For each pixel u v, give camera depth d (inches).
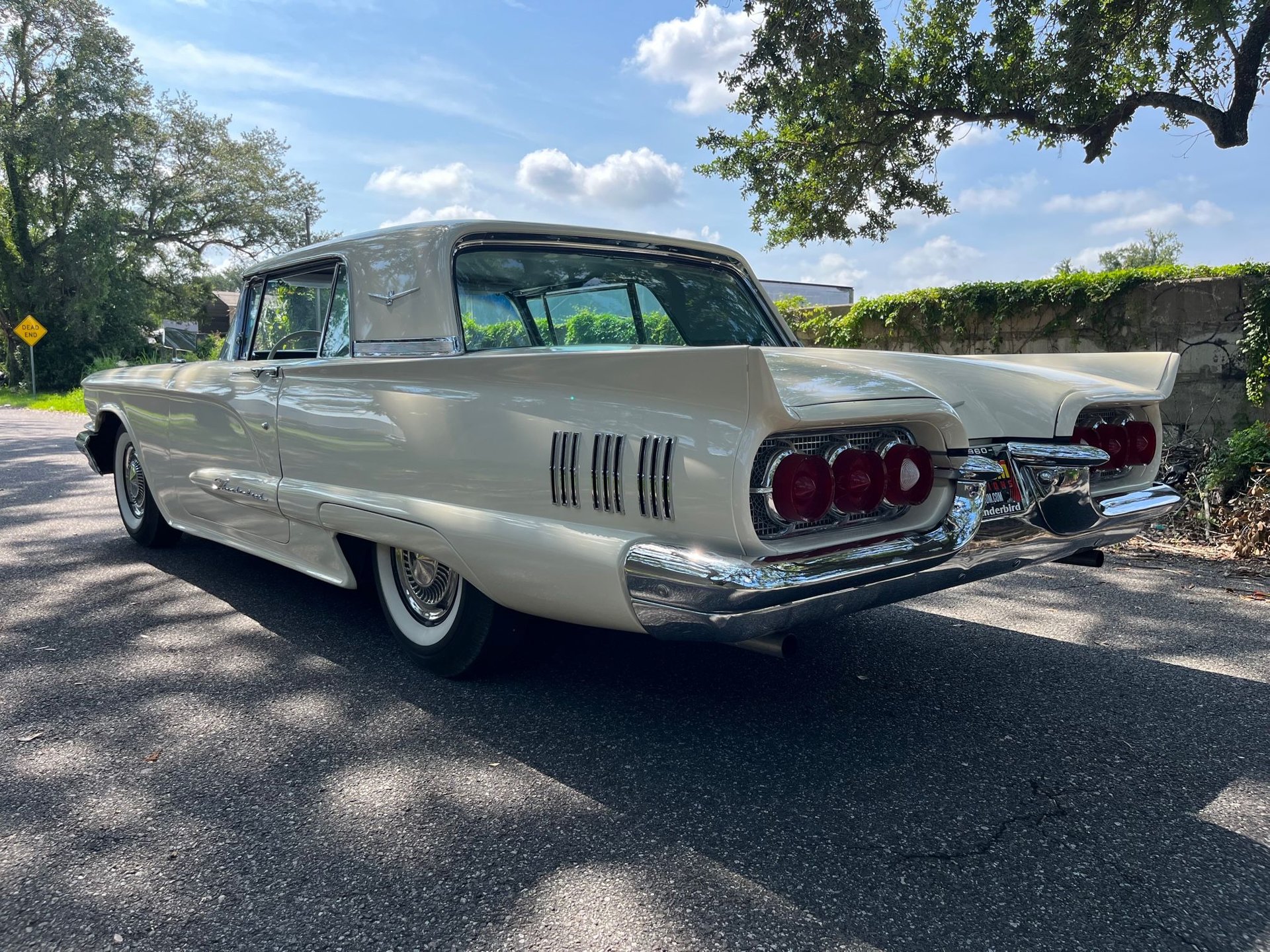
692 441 82.7
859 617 159.2
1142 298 283.4
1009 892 75.2
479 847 82.0
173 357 187.8
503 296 116.7
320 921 70.9
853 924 70.7
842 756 101.7
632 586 86.6
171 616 152.9
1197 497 246.8
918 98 374.3
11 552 201.2
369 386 117.4
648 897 74.2
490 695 118.8
